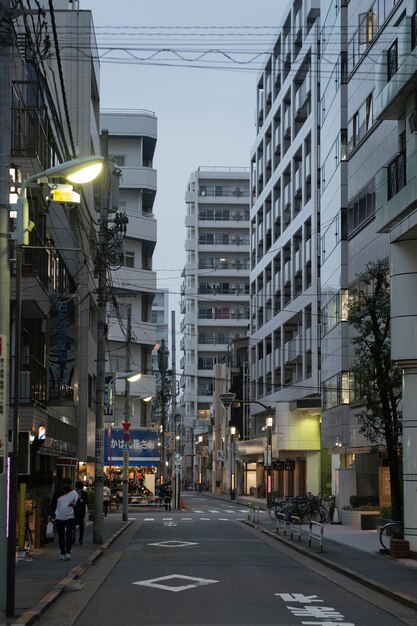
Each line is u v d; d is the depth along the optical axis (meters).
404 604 15.67
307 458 63.81
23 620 12.67
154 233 75.75
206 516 51.00
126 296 74.69
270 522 42.72
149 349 75.75
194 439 143.00
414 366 23.66
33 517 25.70
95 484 28.44
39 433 28.33
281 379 71.19
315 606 15.22
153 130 78.75
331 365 49.12
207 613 14.16
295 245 67.44
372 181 41.03
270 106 80.38
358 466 43.19
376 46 40.50
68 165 13.14
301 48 66.44
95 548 26.06
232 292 130.38
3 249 13.16
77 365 43.06
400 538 24.41
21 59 27.94
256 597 16.27
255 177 86.31
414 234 23.38
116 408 72.00
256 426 84.88
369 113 41.88
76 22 47.28
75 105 47.84
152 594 16.61
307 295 62.31
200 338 130.62
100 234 29.98
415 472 23.42
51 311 32.88
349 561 22.88
